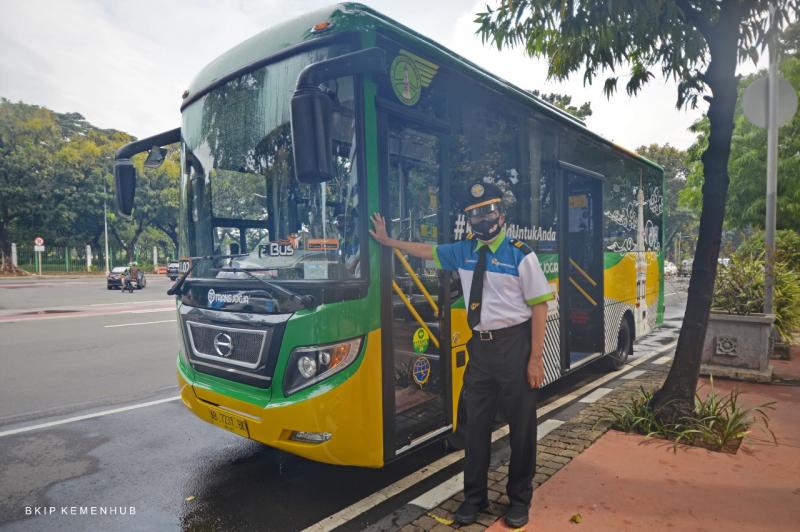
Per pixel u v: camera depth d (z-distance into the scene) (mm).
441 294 3773
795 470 3623
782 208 12203
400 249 3262
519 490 3018
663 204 9117
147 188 41062
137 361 8094
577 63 4805
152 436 4879
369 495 3605
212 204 3795
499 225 2943
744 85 13219
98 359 8234
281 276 3254
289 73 3332
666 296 21094
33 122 39688
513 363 2908
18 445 4656
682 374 4453
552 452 4027
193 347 3814
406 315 3451
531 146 4961
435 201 3746
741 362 6121
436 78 3742
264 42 3510
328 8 3270
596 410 5141
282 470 4082
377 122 3268
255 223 3447
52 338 10180
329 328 3049
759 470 3629
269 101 3434
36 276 36969
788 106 6664
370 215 3195
